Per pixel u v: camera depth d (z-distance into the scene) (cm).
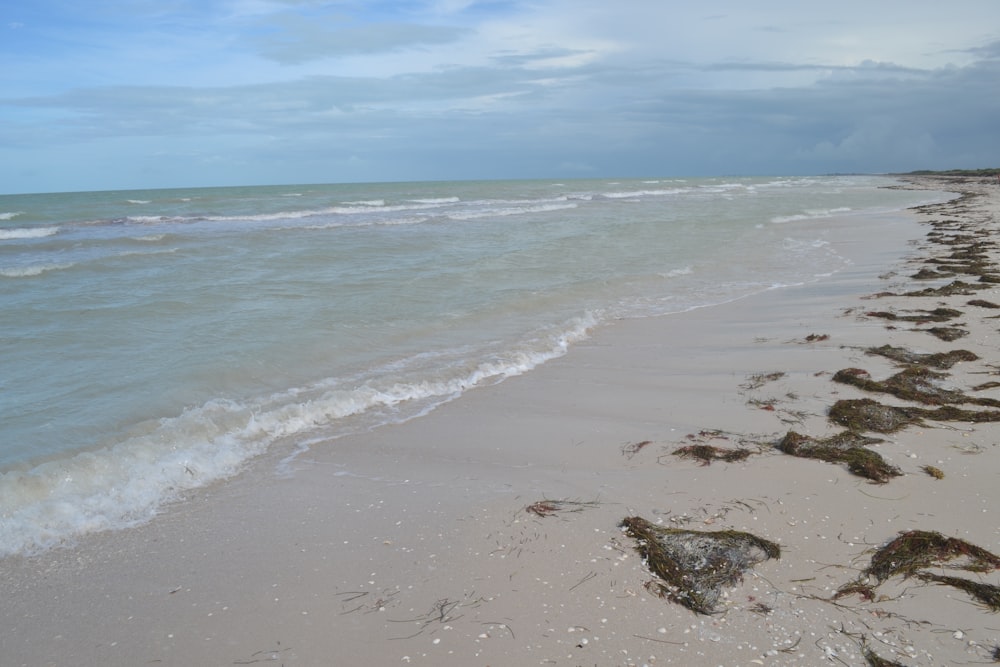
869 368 788
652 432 633
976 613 353
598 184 8694
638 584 388
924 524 441
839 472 522
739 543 416
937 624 345
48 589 404
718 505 478
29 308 1114
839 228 2525
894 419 615
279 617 369
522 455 592
